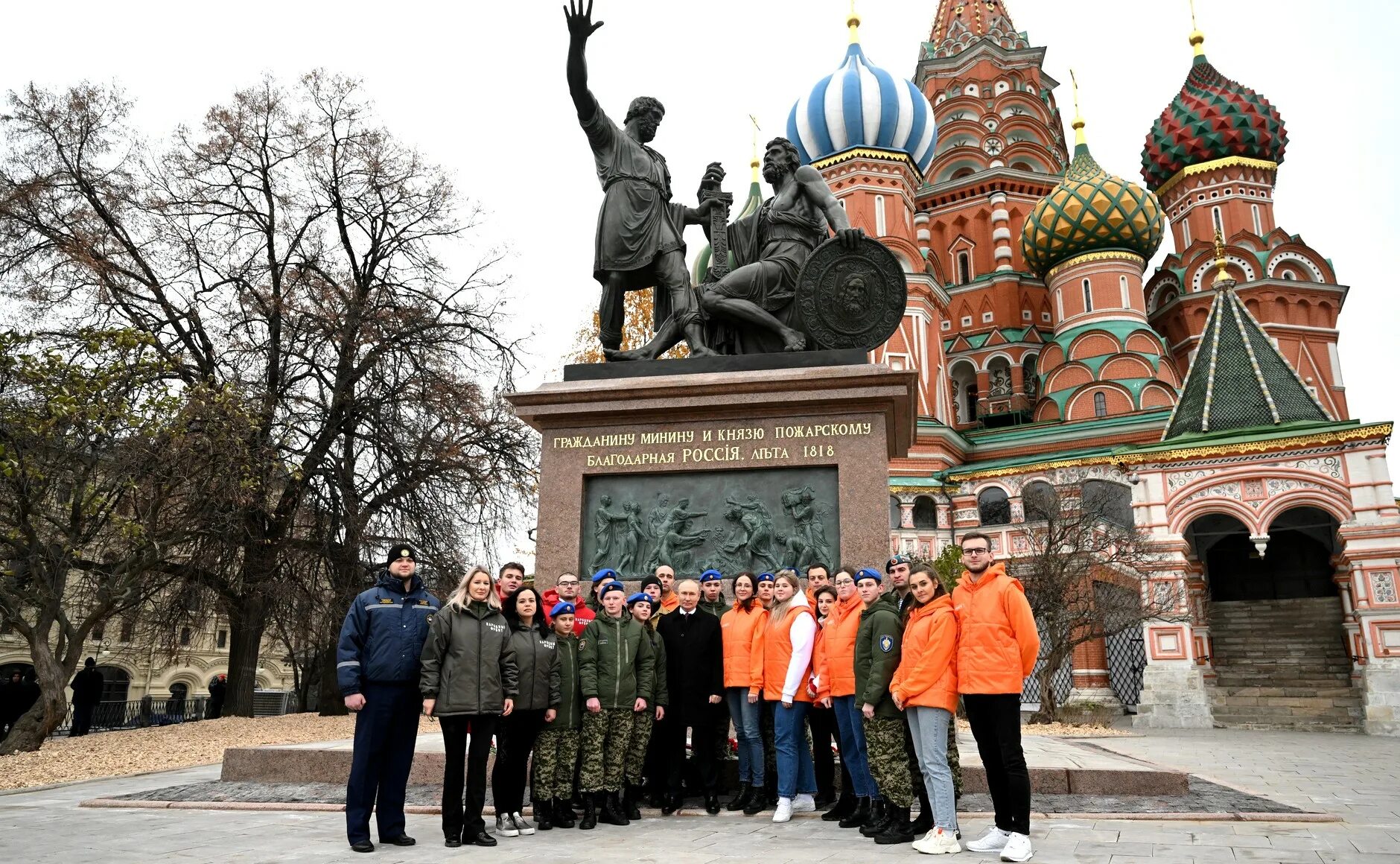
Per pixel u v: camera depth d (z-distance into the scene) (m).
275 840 6.56
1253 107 52.41
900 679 6.32
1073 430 45.22
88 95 22.61
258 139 24.34
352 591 21.67
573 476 10.38
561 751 7.22
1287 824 7.27
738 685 7.75
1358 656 26.25
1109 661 33.72
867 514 9.69
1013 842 5.67
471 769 6.51
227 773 9.73
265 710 42.19
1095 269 48.91
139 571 16.78
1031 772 8.70
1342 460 25.86
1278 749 17.55
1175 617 26.20
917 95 48.78
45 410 14.95
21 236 20.92
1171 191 54.59
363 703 6.43
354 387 23.94
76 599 30.19
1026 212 56.44
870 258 10.91
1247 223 51.78
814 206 11.88
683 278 11.80
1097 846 6.17
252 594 21.55
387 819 6.45
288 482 21.81
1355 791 10.21
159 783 10.28
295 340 22.58
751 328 11.50
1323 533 31.89
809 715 8.09
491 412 24.31
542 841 6.55
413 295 24.84
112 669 45.91
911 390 10.18
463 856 5.96
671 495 10.20
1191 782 10.13
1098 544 26.78
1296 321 48.97
